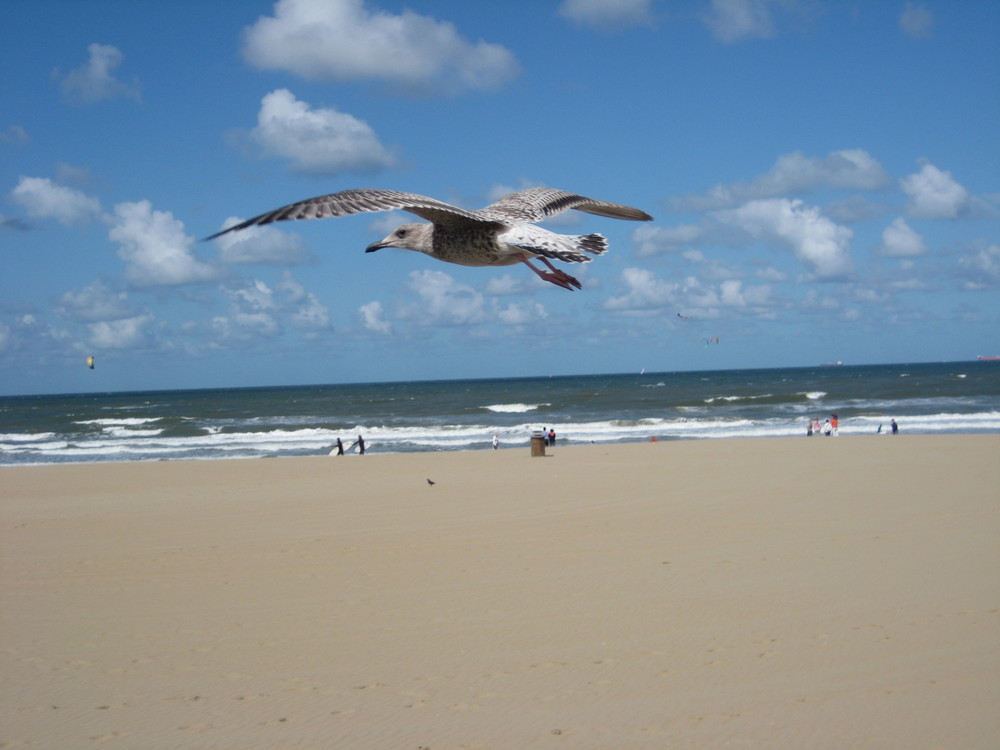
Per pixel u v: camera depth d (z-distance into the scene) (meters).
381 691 6.30
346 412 69.94
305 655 7.18
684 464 20.75
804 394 65.19
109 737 5.61
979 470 17.25
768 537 11.18
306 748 5.36
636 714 5.70
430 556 10.80
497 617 8.05
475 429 46.50
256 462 26.77
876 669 6.33
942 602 7.97
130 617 8.48
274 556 11.17
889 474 17.05
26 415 80.25
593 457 24.48
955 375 114.12
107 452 41.06
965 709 5.57
